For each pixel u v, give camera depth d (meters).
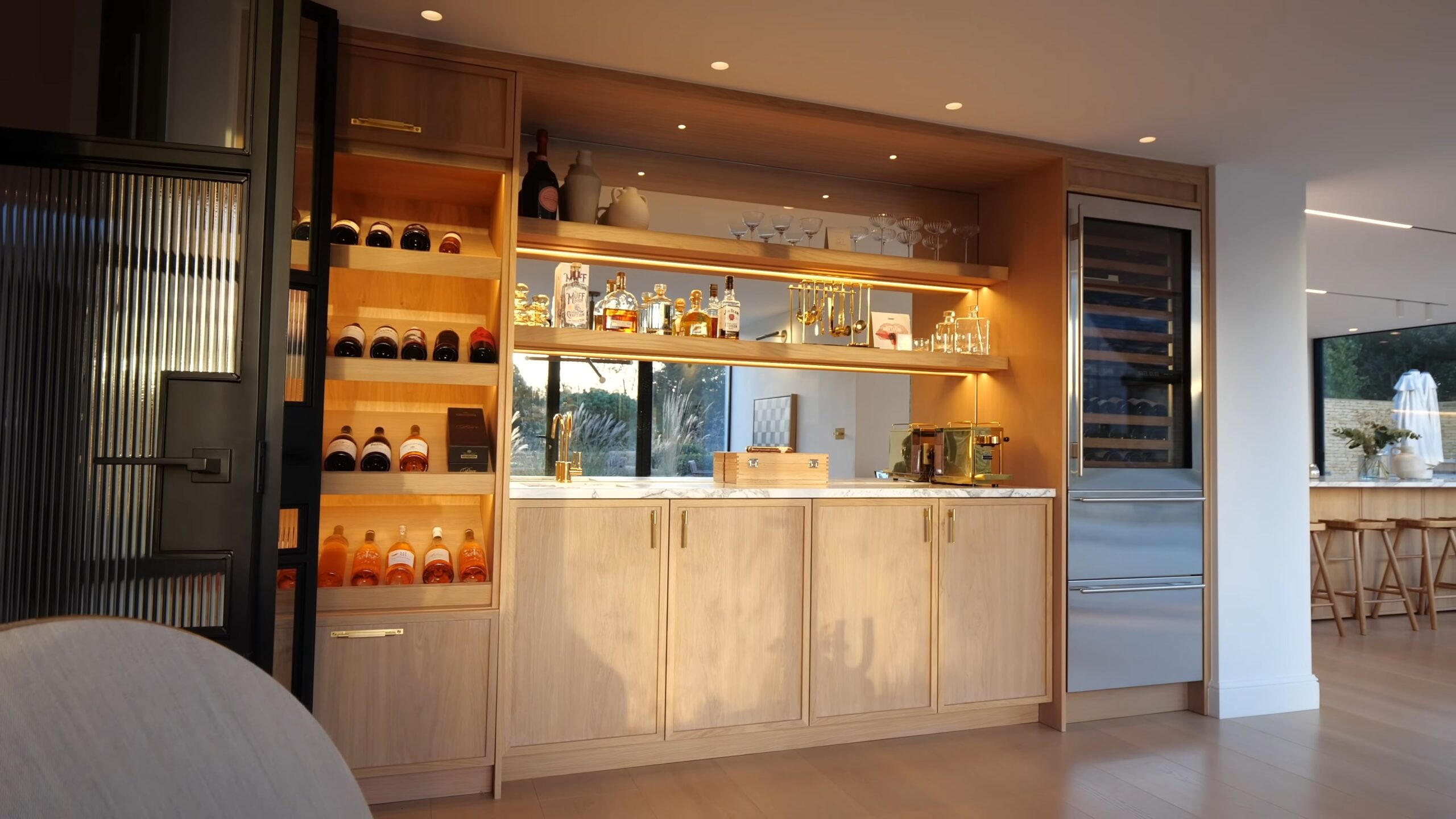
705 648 3.27
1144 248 4.07
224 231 2.27
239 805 0.49
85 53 2.23
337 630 2.82
